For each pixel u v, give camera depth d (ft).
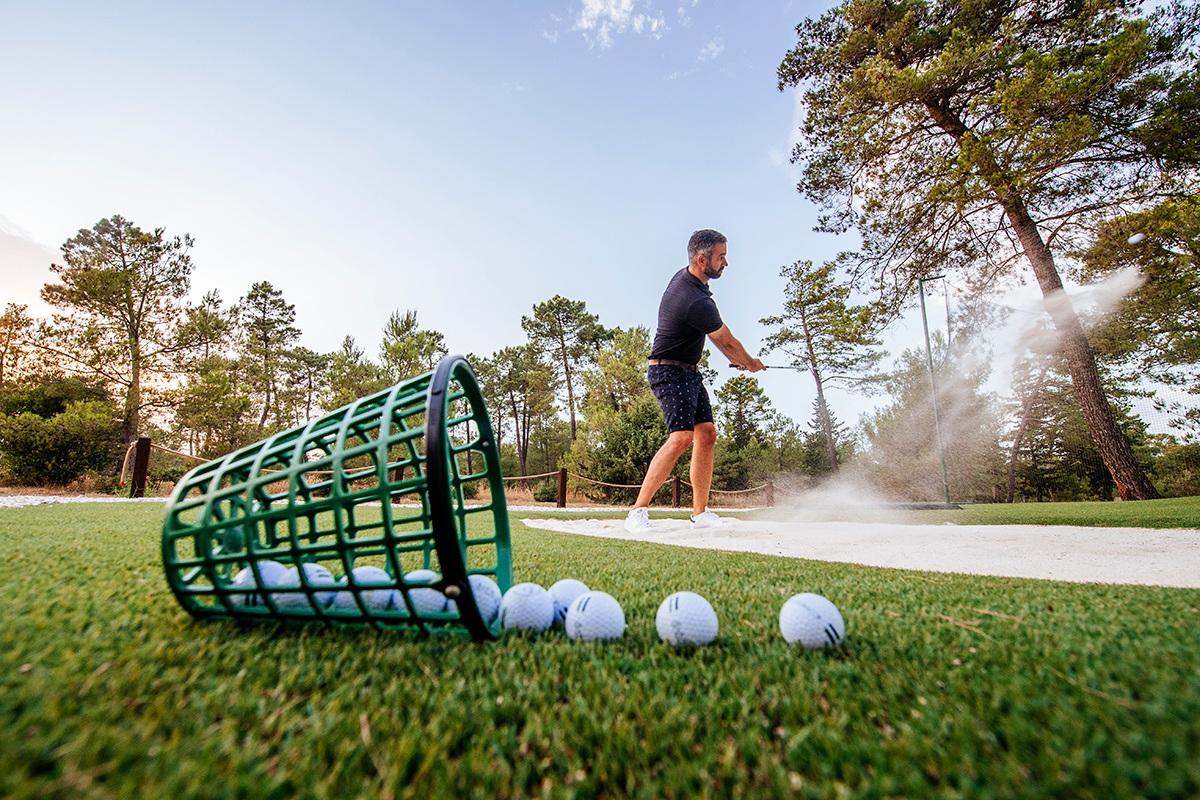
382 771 2.55
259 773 2.48
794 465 89.66
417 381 4.85
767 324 98.73
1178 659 4.09
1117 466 36.24
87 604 5.05
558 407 128.67
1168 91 34.73
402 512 22.98
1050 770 2.49
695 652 4.59
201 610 4.70
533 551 12.29
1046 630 5.18
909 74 37.65
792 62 48.32
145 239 65.72
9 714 2.80
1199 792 2.29
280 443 4.76
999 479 70.49
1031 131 34.30
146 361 65.31
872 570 9.65
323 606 4.67
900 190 44.78
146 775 2.38
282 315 121.39
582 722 3.09
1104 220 39.06
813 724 3.06
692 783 2.52
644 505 17.44
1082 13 37.50
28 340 58.70
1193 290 40.50
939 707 3.26
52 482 46.19
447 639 4.68
